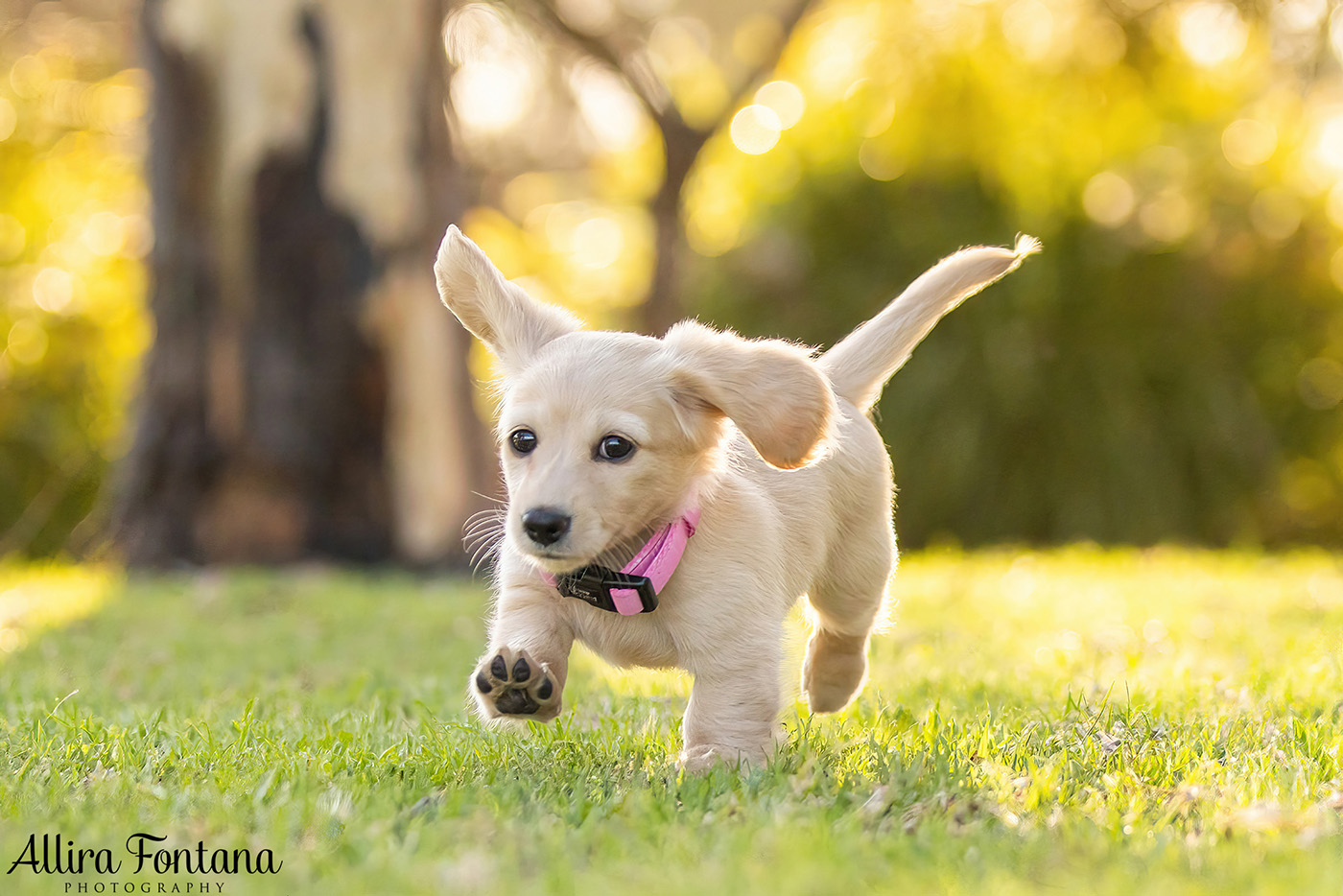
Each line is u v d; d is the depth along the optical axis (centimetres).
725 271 2142
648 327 1755
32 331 2080
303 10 1141
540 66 1683
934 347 2031
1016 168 1988
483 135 1934
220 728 492
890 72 1656
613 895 282
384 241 1173
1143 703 518
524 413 410
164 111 1167
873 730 473
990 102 1678
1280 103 1773
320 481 1184
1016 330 1986
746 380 411
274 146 1148
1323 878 297
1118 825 344
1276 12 1352
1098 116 1742
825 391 414
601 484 398
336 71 1153
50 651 747
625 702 552
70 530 2052
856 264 2080
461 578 1172
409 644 787
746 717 405
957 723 481
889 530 511
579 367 412
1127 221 1988
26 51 1789
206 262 1167
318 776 396
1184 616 874
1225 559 1493
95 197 2083
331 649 764
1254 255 2005
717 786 375
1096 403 1997
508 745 449
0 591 1122
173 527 1186
